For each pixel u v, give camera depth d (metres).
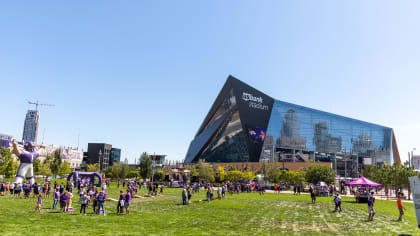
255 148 120.44
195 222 21.42
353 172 134.62
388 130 155.12
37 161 117.31
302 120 139.00
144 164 96.12
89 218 22.22
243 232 17.81
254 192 64.81
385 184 68.75
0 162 83.06
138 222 20.86
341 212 29.25
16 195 40.00
